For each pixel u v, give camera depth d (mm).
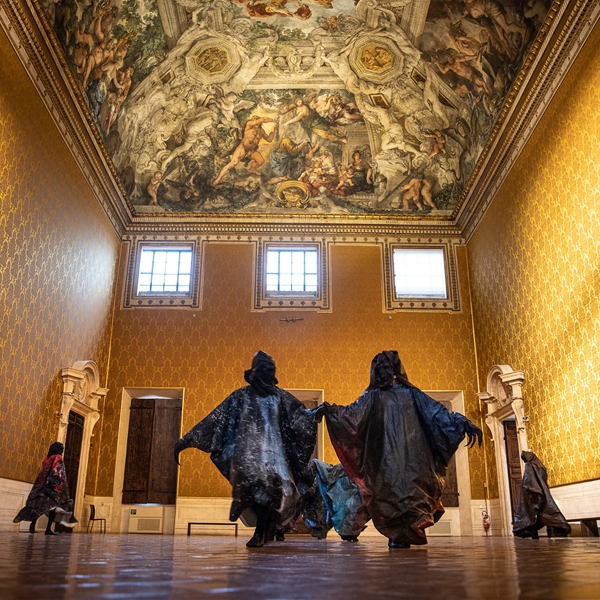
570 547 6438
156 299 21828
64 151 16203
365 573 2623
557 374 14984
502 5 16062
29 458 14453
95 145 17984
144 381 20969
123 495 20312
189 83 21156
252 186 22891
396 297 22016
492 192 19469
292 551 5430
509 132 17328
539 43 14617
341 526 10516
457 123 21125
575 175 13867
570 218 14164
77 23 15648
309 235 22734
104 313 20547
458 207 22266
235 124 22375
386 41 19938
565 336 14508
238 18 19375
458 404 21141
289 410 6797
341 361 21266
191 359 21219
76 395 17094
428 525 6285
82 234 17984
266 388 6770
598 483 12867
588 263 13328
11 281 13227
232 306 21797
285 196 22859
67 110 15914
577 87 13625
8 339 13125
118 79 18688
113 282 21531
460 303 22016
